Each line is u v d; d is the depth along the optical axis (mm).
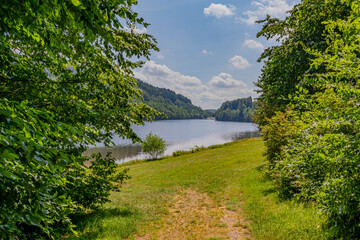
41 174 2324
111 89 6309
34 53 4551
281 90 10367
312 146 3459
